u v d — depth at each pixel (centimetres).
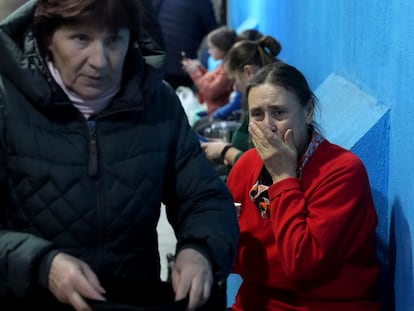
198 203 266
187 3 969
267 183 328
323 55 527
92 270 247
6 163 246
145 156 255
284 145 311
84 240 248
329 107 435
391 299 341
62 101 242
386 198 354
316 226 300
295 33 658
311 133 324
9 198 249
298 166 318
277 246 308
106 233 250
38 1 239
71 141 246
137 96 248
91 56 237
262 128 313
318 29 547
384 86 358
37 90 237
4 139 244
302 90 317
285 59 719
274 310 324
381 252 357
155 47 265
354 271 316
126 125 253
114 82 247
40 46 246
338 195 305
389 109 349
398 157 330
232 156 453
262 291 331
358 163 313
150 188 256
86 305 223
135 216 254
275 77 316
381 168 354
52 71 247
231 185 342
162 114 264
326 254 300
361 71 410
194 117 779
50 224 246
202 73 866
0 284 233
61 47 239
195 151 274
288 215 305
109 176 249
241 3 1174
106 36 238
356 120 378
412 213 305
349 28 441
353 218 309
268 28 859
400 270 324
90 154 247
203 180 270
